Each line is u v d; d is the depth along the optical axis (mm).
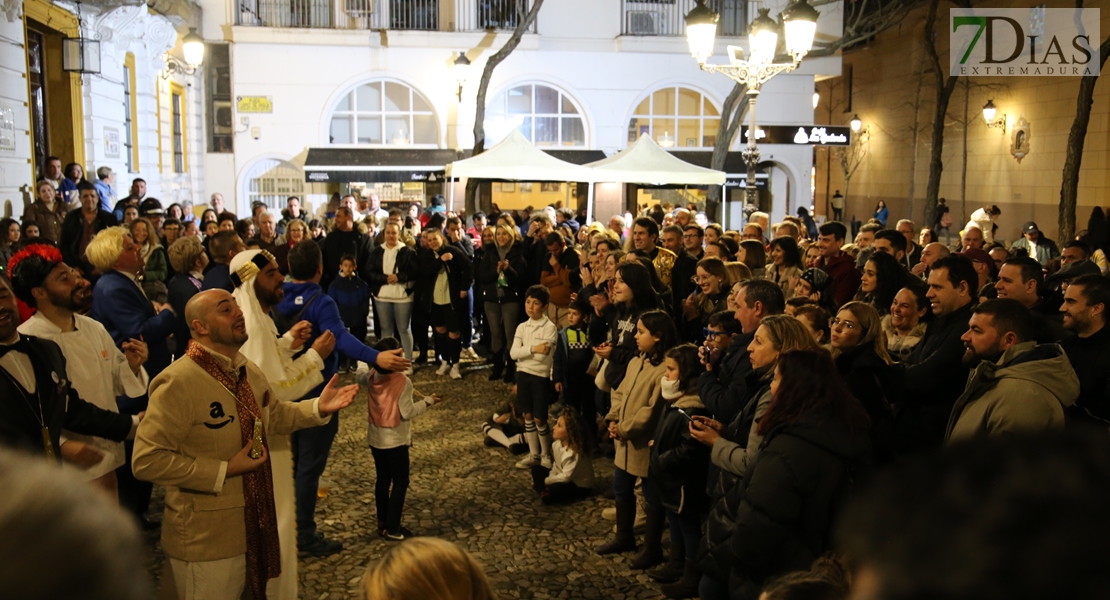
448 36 19031
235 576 3145
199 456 3072
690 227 7809
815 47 20531
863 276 5355
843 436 2896
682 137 20594
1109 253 13008
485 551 4816
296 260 4727
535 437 5918
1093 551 510
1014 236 24047
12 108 9656
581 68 19812
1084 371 3754
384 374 4906
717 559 3285
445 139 19438
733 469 3383
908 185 29609
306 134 18922
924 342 4070
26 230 8102
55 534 599
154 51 14836
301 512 4695
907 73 29391
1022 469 561
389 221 9594
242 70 18547
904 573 557
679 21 20219
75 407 3463
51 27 11070
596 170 12109
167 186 15984
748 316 4160
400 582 1733
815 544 2910
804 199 21000
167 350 5031
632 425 4512
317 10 18859
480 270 9078
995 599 521
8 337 3135
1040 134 22844
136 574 644
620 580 4438
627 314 5414
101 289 4738
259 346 3949
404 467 4953
